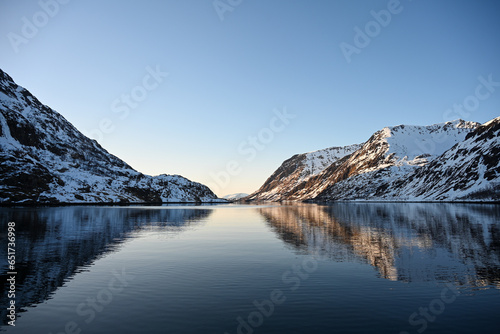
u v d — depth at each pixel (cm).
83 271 2642
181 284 2242
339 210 14175
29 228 6078
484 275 2417
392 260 3016
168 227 6675
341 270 2636
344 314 1653
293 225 7069
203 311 1708
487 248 3594
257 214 12256
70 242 4344
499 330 1453
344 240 4444
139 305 1809
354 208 15950
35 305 1822
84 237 4884
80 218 8781
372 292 2033
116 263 2958
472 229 5416
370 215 9919
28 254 3428
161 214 11706
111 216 9925
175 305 1806
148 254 3441
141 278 2409
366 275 2466
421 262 2905
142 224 7350
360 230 5712
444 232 5106
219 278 2402
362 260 3041
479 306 1762
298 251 3584
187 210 15912
